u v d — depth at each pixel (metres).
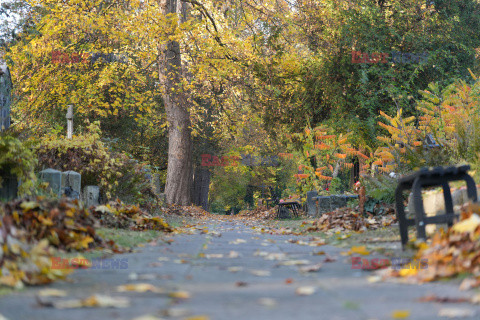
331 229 9.81
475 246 3.97
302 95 22.23
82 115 24.78
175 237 8.60
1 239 4.04
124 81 22.80
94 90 21.62
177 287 3.80
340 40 20.72
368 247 6.32
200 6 23.62
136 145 31.72
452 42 21.58
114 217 8.89
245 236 9.48
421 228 5.28
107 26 21.45
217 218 21.28
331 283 3.96
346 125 19.97
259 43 22.67
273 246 7.19
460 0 22.36
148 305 3.13
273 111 22.72
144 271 4.61
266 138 33.62
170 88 23.27
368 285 3.84
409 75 21.06
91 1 21.16
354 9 20.97
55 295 3.38
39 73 20.83
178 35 21.31
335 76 21.20
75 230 6.12
